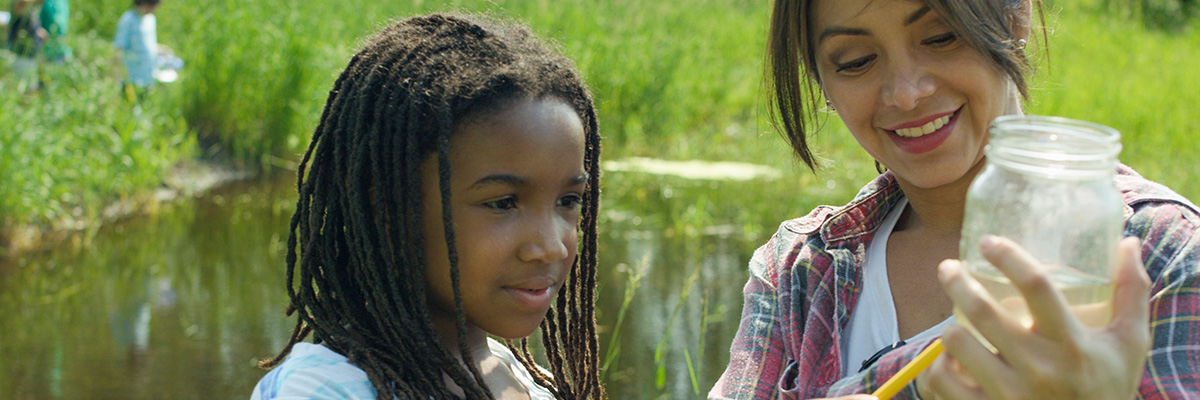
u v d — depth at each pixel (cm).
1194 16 1766
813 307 176
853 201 182
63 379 419
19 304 511
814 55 174
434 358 155
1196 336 137
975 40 153
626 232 647
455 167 151
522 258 152
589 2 1142
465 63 154
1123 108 977
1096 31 1464
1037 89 179
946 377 116
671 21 1205
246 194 747
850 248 178
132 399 399
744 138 970
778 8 177
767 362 183
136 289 538
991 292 110
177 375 426
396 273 155
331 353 156
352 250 159
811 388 172
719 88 1062
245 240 631
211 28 880
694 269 564
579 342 189
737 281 542
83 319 492
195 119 834
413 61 156
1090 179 108
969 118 160
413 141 151
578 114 166
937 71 157
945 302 165
